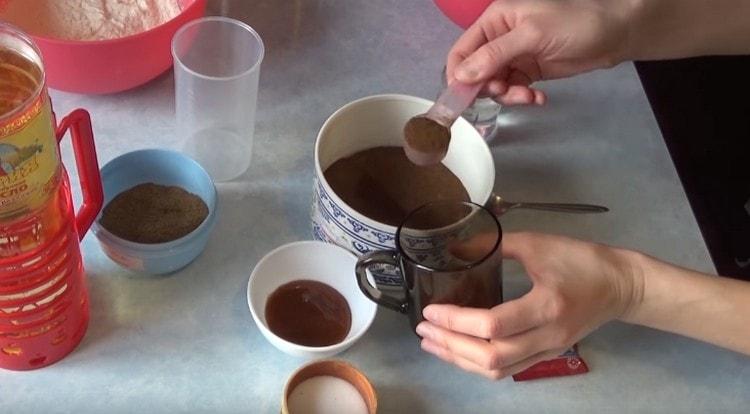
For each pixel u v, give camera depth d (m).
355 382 0.65
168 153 0.73
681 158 0.87
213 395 0.66
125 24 0.83
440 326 0.65
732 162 0.89
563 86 0.90
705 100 0.94
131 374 0.66
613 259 0.69
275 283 0.70
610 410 0.69
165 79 0.84
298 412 0.63
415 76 0.88
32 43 0.55
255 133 0.82
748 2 0.82
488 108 0.83
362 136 0.76
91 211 0.65
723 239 0.83
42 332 0.63
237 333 0.69
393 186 0.75
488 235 0.65
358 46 0.90
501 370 0.65
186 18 0.78
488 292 0.66
